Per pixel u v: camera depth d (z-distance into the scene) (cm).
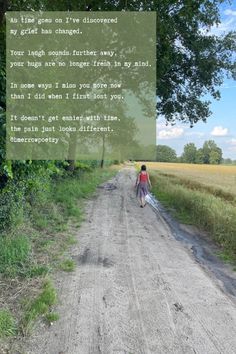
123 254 788
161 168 6575
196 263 767
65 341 425
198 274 690
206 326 480
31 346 411
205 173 4488
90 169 3172
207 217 1151
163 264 738
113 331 454
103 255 770
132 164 10700
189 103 2419
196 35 2152
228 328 477
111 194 1936
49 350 405
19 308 495
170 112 2430
